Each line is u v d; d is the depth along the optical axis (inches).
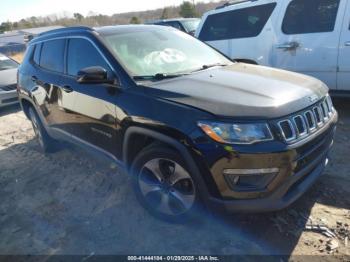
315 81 120.6
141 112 104.7
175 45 143.0
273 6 223.0
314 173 107.0
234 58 246.7
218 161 90.3
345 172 137.8
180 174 102.7
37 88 168.6
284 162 89.8
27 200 139.6
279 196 92.5
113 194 136.4
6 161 185.2
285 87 106.5
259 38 230.7
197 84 108.3
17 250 108.7
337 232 103.3
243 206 92.9
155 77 117.2
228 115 89.7
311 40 206.2
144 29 146.3
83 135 141.4
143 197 116.0
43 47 171.2
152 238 107.5
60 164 172.6
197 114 93.1
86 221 120.1
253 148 87.7
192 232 108.3
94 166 165.6
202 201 100.0
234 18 244.7
